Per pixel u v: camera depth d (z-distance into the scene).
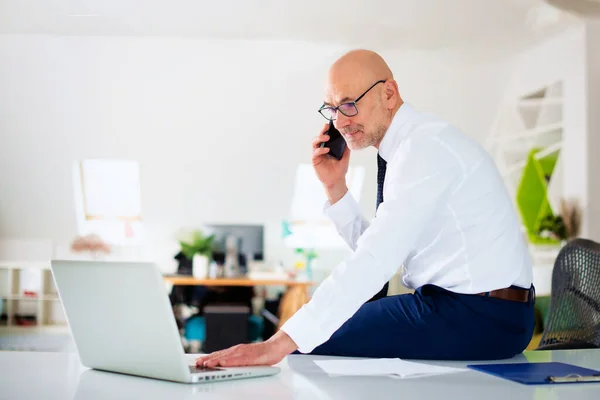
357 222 2.03
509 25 6.25
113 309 1.31
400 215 1.55
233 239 7.68
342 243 8.34
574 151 6.24
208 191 8.12
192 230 7.73
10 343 6.70
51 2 6.03
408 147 1.63
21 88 7.26
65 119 7.50
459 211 1.63
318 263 8.36
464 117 7.64
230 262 7.59
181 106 7.52
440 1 5.71
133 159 7.84
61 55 7.11
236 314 6.29
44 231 8.18
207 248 7.50
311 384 1.27
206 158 7.89
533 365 1.52
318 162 2.03
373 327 1.64
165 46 7.11
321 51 7.16
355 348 1.65
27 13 6.32
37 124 7.49
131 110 7.52
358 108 1.73
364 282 1.49
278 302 7.80
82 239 7.96
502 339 1.61
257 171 8.00
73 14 6.34
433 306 1.62
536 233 6.74
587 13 5.83
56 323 8.00
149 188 8.05
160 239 8.30
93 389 1.21
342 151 2.00
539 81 6.83
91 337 1.39
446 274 1.66
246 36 6.88
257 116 7.61
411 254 1.72
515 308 1.63
